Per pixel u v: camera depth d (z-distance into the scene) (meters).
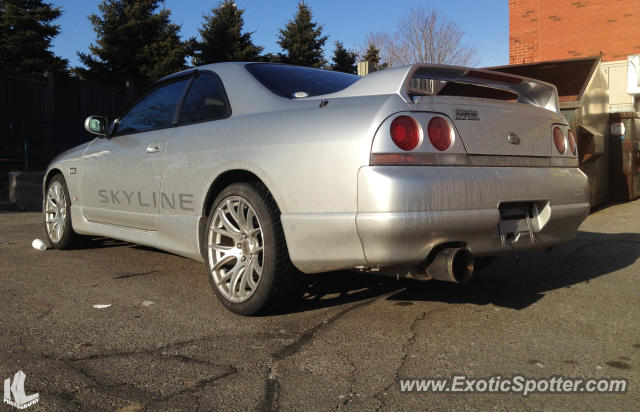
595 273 4.12
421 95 2.83
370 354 2.55
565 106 6.77
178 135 3.70
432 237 2.59
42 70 23.52
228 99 3.47
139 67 25.20
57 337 2.79
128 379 2.29
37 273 4.23
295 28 31.64
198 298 3.51
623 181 8.09
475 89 3.51
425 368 2.40
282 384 2.24
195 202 3.46
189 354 2.56
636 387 2.21
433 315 3.12
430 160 2.62
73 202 4.94
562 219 3.14
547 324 2.96
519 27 13.75
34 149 12.72
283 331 2.87
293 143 2.87
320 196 2.72
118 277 4.09
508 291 3.64
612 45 12.48
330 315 3.13
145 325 2.97
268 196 3.00
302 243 2.80
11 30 23.97
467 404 2.08
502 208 2.90
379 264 2.62
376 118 2.61
